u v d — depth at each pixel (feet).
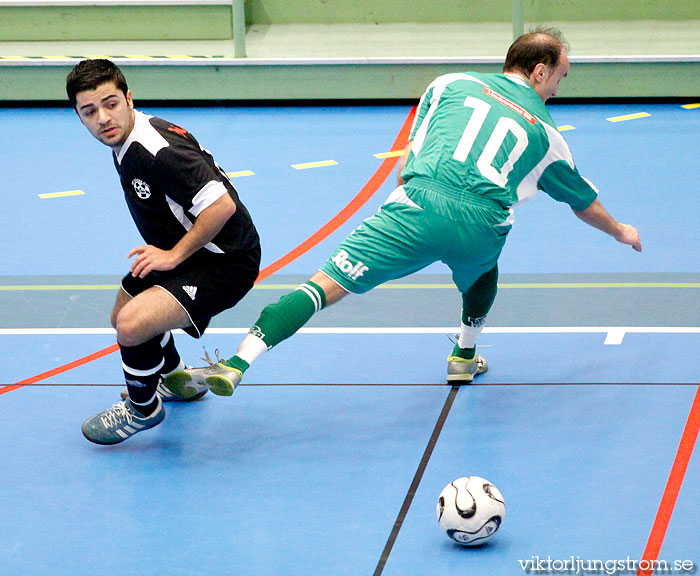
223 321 49.44
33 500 33.65
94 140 85.81
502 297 51.60
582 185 38.40
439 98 37.86
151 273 36.27
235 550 30.40
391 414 39.55
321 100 99.19
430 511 32.35
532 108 36.94
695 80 92.58
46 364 44.60
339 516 32.19
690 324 47.21
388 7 108.27
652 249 57.93
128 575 29.22
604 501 32.63
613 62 92.84
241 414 39.93
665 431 37.35
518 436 37.37
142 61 94.22
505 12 107.14
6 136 87.35
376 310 50.49
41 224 65.00
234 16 93.45
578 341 45.88
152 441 37.86
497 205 35.86
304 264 57.00
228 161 78.64
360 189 71.00
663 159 76.18
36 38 101.60
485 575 28.73
